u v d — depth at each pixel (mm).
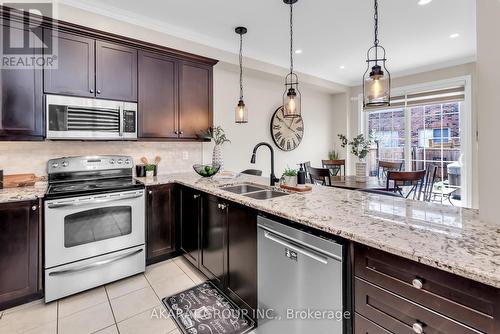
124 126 2713
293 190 2125
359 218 1325
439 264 840
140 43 2779
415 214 1401
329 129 5758
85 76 2480
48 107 2293
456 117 4355
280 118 4754
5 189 2232
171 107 3068
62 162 2637
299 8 2650
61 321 1854
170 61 3057
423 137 4773
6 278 1943
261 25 3021
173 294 2193
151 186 2662
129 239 2465
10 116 2145
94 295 2182
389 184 3484
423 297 906
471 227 1176
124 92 2717
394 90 5043
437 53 3893
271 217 1579
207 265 2316
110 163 2908
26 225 2000
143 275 2518
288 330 1452
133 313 1947
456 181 4383
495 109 1101
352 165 5723
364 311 1094
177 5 2609
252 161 2309
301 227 1375
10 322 1835
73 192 2170
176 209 2846
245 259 1812
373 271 1057
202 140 3359
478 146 1180
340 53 3887
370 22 2938
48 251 2053
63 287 2105
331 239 1216
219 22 2953
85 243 2221
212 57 3465
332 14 2764
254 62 3912
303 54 3936
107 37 2586
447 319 848
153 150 3287
